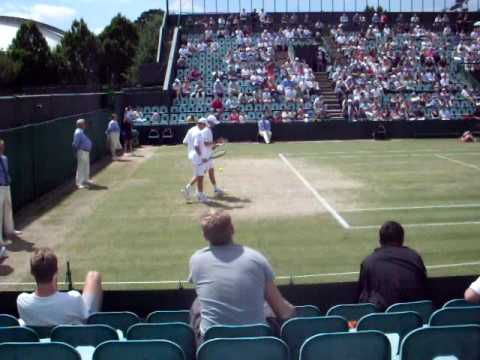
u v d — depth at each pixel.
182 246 11.48
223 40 41.19
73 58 62.59
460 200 15.20
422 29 43.12
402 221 13.06
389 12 45.25
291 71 37.00
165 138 30.48
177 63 38.41
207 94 34.94
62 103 19.53
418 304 5.73
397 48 40.44
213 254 5.13
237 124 30.98
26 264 10.47
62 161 18.84
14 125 14.96
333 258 10.47
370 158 23.59
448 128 31.69
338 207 14.58
